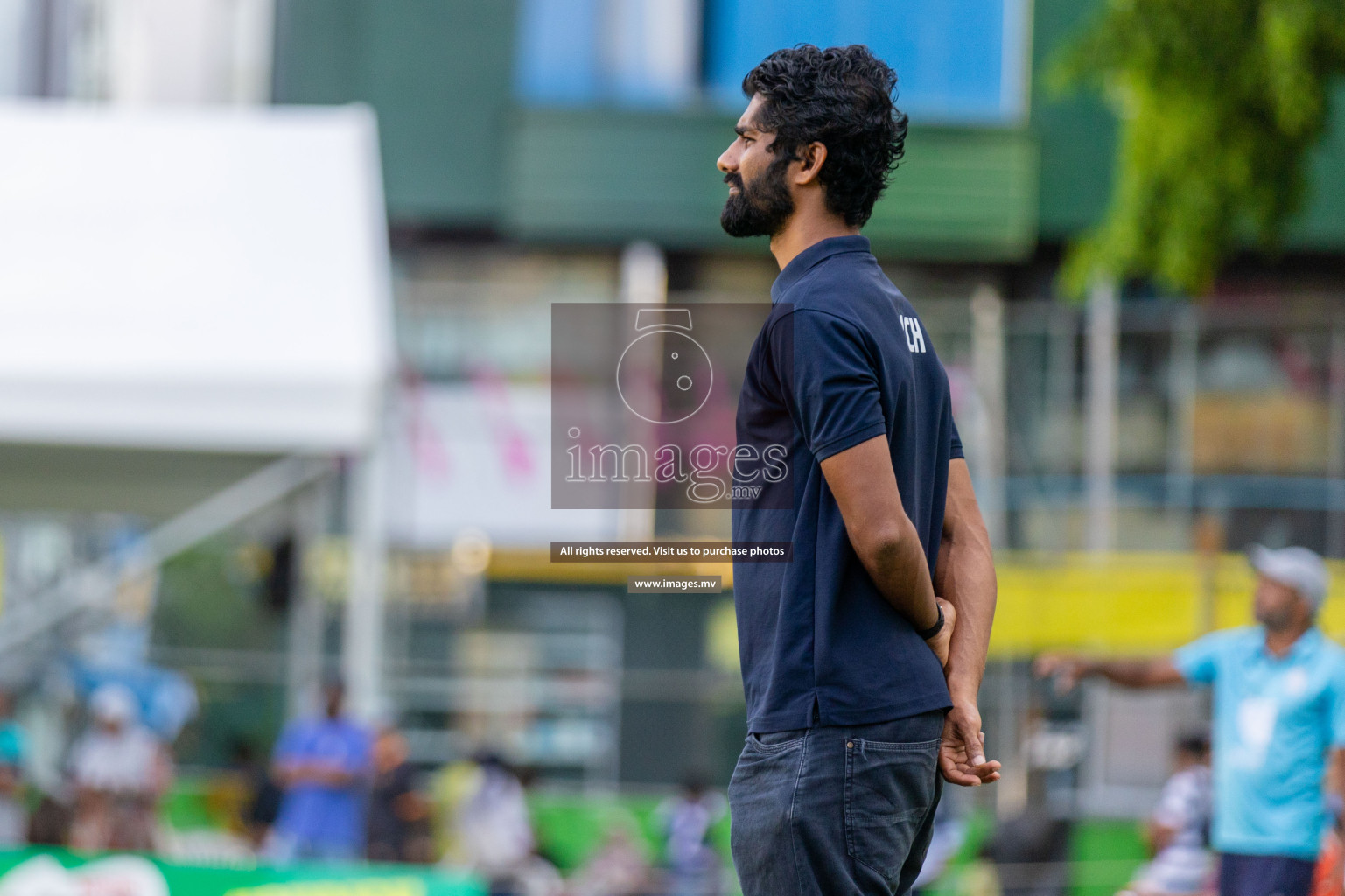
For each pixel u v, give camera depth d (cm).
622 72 4200
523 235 4162
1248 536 3234
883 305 786
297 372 2527
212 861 2250
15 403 2494
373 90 4175
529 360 4106
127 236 2722
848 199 805
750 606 795
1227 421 3362
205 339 2562
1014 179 4122
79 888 2206
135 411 2506
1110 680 1761
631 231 4169
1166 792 2359
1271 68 3247
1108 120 4138
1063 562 3034
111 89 4128
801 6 4181
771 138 811
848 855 750
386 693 3095
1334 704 1644
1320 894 1655
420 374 3766
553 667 3384
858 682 756
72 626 2806
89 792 2556
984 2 4125
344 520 3089
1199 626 2959
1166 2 3316
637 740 3195
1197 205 3322
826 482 775
